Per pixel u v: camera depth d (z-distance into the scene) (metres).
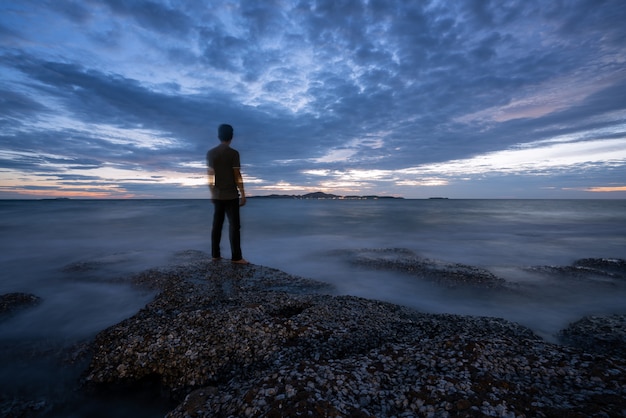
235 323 4.68
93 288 7.41
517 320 6.26
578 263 10.69
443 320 5.61
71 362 4.37
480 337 3.77
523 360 3.18
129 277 7.95
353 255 11.63
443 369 3.09
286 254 12.25
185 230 19.56
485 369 3.05
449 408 2.49
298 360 4.05
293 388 2.73
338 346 4.34
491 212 43.66
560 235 18.41
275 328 4.59
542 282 8.42
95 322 5.70
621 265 9.98
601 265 10.14
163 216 31.61
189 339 4.38
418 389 2.75
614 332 5.25
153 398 3.80
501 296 7.48
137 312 5.79
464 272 9.00
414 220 28.38
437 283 8.30
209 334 4.47
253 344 4.30
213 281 7.14
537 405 2.48
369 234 18.42
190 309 5.74
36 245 13.98
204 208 51.22
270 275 7.79
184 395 3.75
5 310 6.02
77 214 34.88
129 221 25.75
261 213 38.22
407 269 9.45
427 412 2.49
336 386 2.80
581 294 7.58
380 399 2.70
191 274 7.60
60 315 5.98
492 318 5.70
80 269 9.08
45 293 7.15
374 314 5.50
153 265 9.51
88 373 4.07
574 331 5.52
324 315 5.15
